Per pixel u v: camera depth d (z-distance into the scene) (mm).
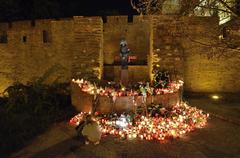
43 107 13664
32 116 12844
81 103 13469
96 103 12453
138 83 13938
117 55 20797
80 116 12578
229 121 12305
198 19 15945
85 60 15125
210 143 10195
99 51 15141
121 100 12641
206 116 12914
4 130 11328
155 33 15094
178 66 15000
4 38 20297
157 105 12641
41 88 14531
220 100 15633
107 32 20859
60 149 10039
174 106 13250
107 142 10500
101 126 11602
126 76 14180
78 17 15211
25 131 11430
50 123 12555
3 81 19797
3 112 12797
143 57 20719
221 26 15500
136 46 20781
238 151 9477
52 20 18844
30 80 19359
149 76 17078
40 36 19125
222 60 16406
